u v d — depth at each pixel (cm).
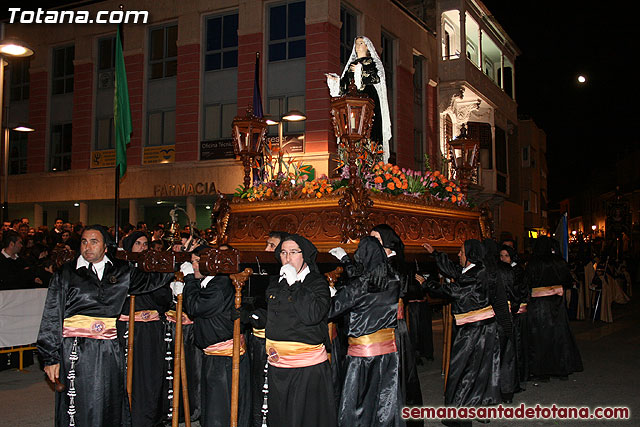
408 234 801
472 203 1018
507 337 723
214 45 2078
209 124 2069
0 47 1087
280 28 1973
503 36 3122
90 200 2280
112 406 482
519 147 3788
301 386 457
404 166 2269
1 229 1315
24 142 2478
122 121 683
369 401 500
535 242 895
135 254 544
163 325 627
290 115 1451
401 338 599
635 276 3275
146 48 2184
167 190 2095
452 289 649
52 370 465
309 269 479
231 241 854
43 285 980
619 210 3594
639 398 760
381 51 2161
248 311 486
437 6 2616
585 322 1547
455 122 2753
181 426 641
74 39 2317
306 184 773
